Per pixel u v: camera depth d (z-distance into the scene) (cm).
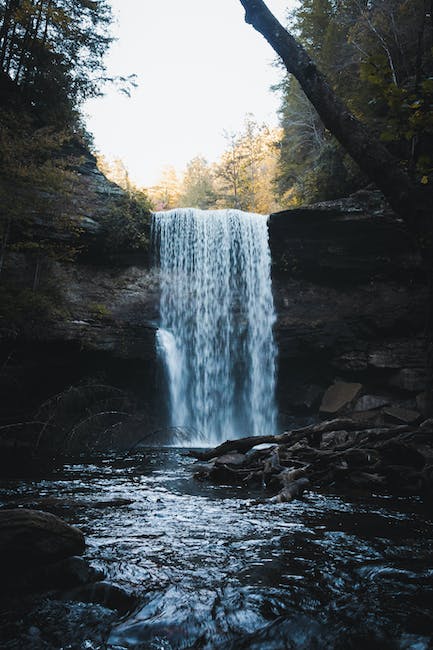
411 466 875
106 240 2180
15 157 1705
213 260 2417
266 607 316
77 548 396
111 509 614
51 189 1747
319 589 349
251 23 421
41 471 974
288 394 2223
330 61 2464
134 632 281
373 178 362
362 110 2067
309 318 2203
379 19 2084
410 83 1518
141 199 2355
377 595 338
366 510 638
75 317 1823
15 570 348
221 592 340
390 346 2050
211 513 604
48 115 2286
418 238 342
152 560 408
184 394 2164
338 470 857
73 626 288
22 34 2230
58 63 2255
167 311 2234
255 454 938
